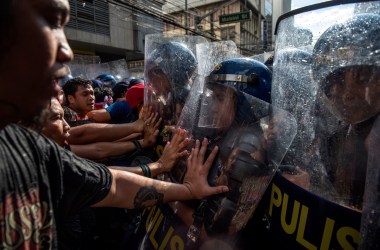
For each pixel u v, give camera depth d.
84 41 13.89
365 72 0.78
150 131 1.87
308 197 0.87
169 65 1.72
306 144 0.96
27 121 0.67
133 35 16.31
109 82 5.76
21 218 0.68
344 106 0.83
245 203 1.03
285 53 1.04
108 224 2.52
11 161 0.69
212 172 1.12
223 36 20.05
